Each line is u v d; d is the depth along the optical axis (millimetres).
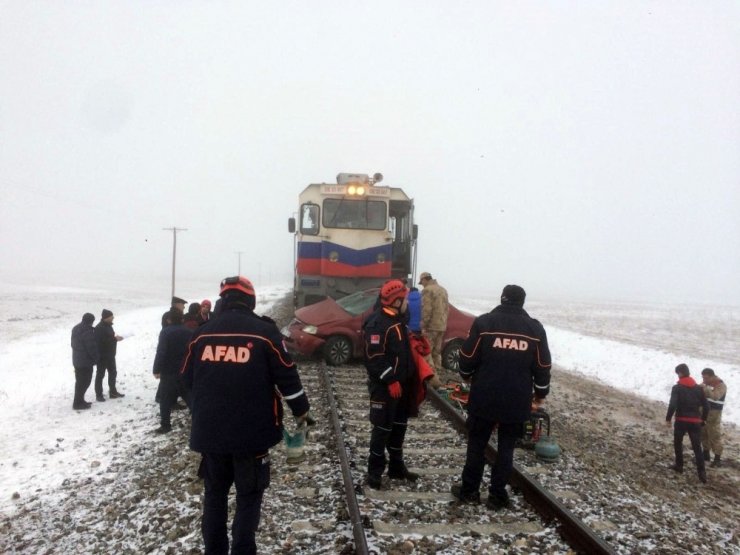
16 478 6797
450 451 6465
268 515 4641
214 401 3537
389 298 5070
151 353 16172
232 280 3789
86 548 4707
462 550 4105
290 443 5551
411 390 5336
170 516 4957
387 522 4516
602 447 9266
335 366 11406
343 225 14398
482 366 4945
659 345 25578
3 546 4953
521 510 4914
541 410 7062
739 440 11906
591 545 4082
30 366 16422
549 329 28844
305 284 14398
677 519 5406
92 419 9352
